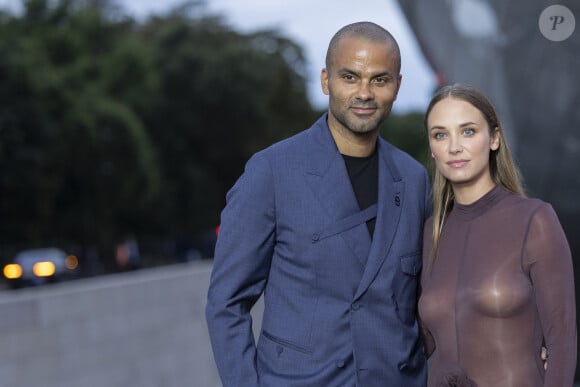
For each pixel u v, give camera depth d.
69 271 27.42
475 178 3.02
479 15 7.30
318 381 2.84
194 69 47.00
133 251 34.91
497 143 3.07
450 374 2.86
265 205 2.93
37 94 34.81
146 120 45.03
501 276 2.86
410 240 3.04
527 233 2.88
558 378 2.77
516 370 2.81
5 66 33.78
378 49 2.90
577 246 7.22
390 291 2.94
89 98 37.69
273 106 53.34
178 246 40.84
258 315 6.90
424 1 7.44
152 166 39.47
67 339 4.79
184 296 6.11
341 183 2.96
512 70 7.22
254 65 48.38
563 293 2.82
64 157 36.38
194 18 51.66
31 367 4.50
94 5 48.88
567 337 2.80
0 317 4.39
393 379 2.91
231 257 2.93
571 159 7.16
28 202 35.22
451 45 7.36
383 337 2.91
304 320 2.89
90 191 38.38
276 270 2.97
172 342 5.86
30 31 41.53
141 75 43.28
